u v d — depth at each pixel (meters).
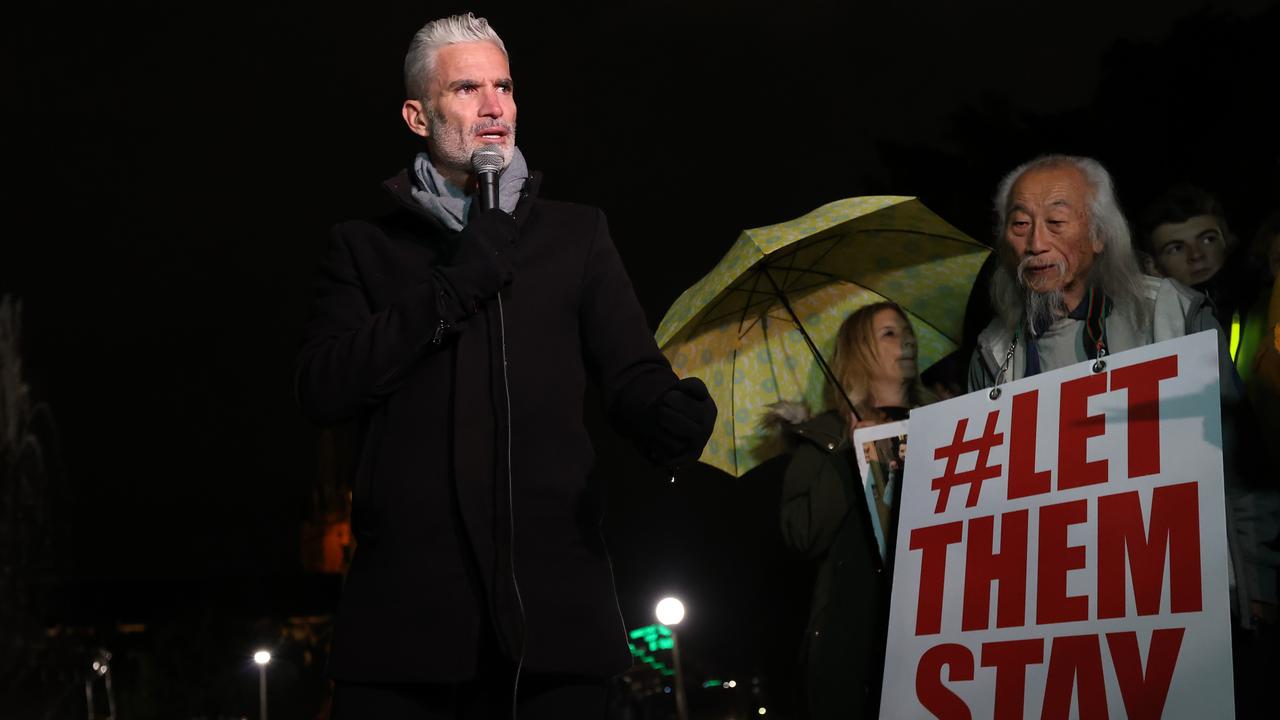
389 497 2.24
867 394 3.86
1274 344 3.04
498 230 2.28
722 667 19.06
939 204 12.41
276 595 104.50
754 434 4.04
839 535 3.69
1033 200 3.19
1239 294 3.95
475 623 2.19
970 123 12.24
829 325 3.99
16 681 65.38
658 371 2.35
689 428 2.28
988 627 2.68
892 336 3.87
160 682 75.19
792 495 3.79
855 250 3.89
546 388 2.30
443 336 2.24
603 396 2.40
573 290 2.40
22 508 65.06
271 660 77.50
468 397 2.25
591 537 2.29
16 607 66.06
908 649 2.82
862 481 3.42
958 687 2.70
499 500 2.21
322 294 2.49
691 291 3.73
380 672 2.18
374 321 2.27
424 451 2.25
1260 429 3.04
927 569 2.84
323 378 2.29
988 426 2.83
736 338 4.01
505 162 2.40
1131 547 2.48
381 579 2.22
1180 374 2.52
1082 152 11.09
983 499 2.78
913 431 2.98
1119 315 3.13
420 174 2.47
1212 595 2.34
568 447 2.29
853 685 3.57
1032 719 2.55
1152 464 2.50
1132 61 10.91
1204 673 2.31
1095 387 2.65
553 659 2.17
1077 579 2.55
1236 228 9.25
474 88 2.45
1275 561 2.77
